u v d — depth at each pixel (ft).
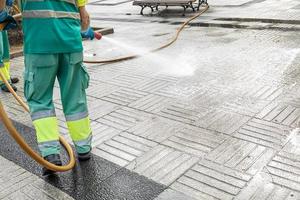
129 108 15.78
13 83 20.26
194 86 17.66
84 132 11.78
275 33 27.30
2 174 11.65
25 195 10.55
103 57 24.11
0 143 13.70
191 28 31.45
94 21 38.06
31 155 10.02
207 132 13.24
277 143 12.20
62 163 12.03
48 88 11.20
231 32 28.84
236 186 10.19
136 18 38.24
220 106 15.26
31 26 10.44
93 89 18.33
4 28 11.05
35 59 10.60
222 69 19.85
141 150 12.41
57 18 10.49
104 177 11.09
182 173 10.97
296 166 10.90
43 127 11.15
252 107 14.96
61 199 10.30
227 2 42.57
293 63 20.04
